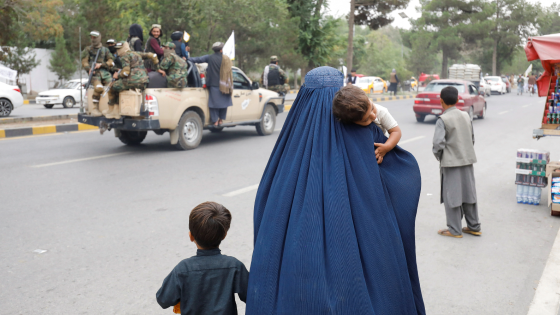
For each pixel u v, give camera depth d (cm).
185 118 1009
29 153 959
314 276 186
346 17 2853
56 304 349
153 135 1257
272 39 2852
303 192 201
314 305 184
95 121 957
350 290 185
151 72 952
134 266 418
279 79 1454
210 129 1361
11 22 2105
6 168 809
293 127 223
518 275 407
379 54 7681
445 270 418
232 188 695
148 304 351
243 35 2886
